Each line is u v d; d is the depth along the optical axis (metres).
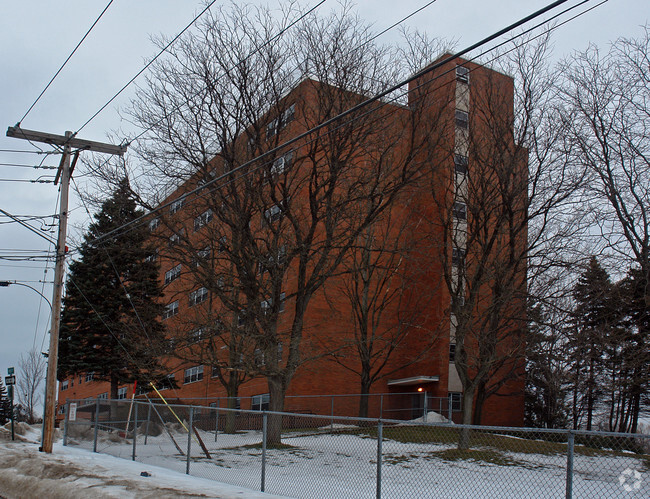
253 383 33.69
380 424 10.41
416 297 33.28
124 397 49.62
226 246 22.11
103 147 22.28
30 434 30.33
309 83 23.33
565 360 27.27
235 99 22.23
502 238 24.36
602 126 25.30
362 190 22.42
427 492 11.34
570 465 8.14
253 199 21.80
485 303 28.81
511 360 30.41
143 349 22.95
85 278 34.19
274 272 21.56
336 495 11.45
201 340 22.98
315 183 21.72
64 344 35.22
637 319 28.16
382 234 28.59
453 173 25.16
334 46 22.25
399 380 32.69
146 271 34.19
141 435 21.91
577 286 27.67
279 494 11.85
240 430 28.14
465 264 24.47
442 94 26.16
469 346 24.77
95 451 20.38
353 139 22.50
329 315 29.56
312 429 24.53
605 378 28.28
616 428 32.03
